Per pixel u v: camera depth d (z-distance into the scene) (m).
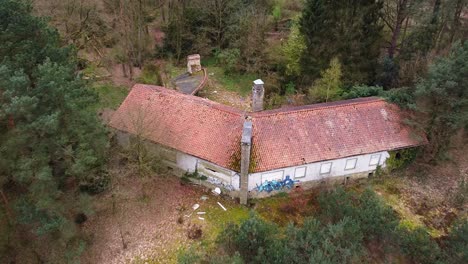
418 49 41.12
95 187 31.31
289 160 30.80
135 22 50.06
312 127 32.59
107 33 52.34
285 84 46.81
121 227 30.61
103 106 41.88
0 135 25.34
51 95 25.05
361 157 32.81
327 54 42.19
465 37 42.75
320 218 28.70
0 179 25.92
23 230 29.91
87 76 47.69
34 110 24.67
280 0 57.31
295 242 25.30
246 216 30.56
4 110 23.19
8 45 27.38
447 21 43.94
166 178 33.97
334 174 33.03
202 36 54.41
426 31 41.06
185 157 32.47
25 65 27.38
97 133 27.55
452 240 27.41
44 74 25.02
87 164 27.17
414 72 38.50
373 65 42.91
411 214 31.25
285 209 31.20
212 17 54.69
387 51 47.94
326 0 41.09
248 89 48.09
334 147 31.94
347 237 25.59
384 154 33.41
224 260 23.67
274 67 49.12
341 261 24.30
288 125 32.38
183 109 34.06
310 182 32.69
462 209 31.72
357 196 30.61
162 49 54.94
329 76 39.75
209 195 32.56
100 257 29.00
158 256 28.42
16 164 24.59
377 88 38.28
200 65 50.53
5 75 23.97
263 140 31.34
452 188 33.59
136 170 31.75
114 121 34.38
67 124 25.84
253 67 49.44
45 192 25.44
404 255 26.84
